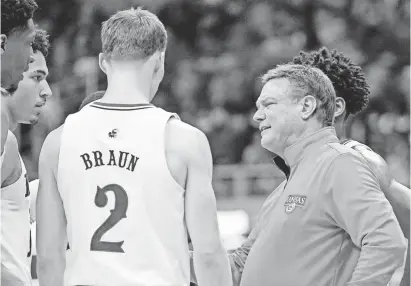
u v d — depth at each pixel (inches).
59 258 216.1
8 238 222.2
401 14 979.9
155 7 970.7
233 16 987.3
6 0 203.3
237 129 912.3
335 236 223.1
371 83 924.0
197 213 207.5
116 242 202.4
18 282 222.2
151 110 208.8
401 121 910.4
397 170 877.8
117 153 205.5
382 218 213.8
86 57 916.0
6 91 211.3
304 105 236.2
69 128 211.2
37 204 216.7
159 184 203.2
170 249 203.6
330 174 222.7
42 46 253.1
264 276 229.5
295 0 985.5
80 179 207.0
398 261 213.5
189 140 206.7
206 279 211.9
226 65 947.3
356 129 893.2
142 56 210.7
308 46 974.4
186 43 979.3
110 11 941.8
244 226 625.9
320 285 221.5
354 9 979.3
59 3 936.3
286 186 236.1
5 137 206.8
